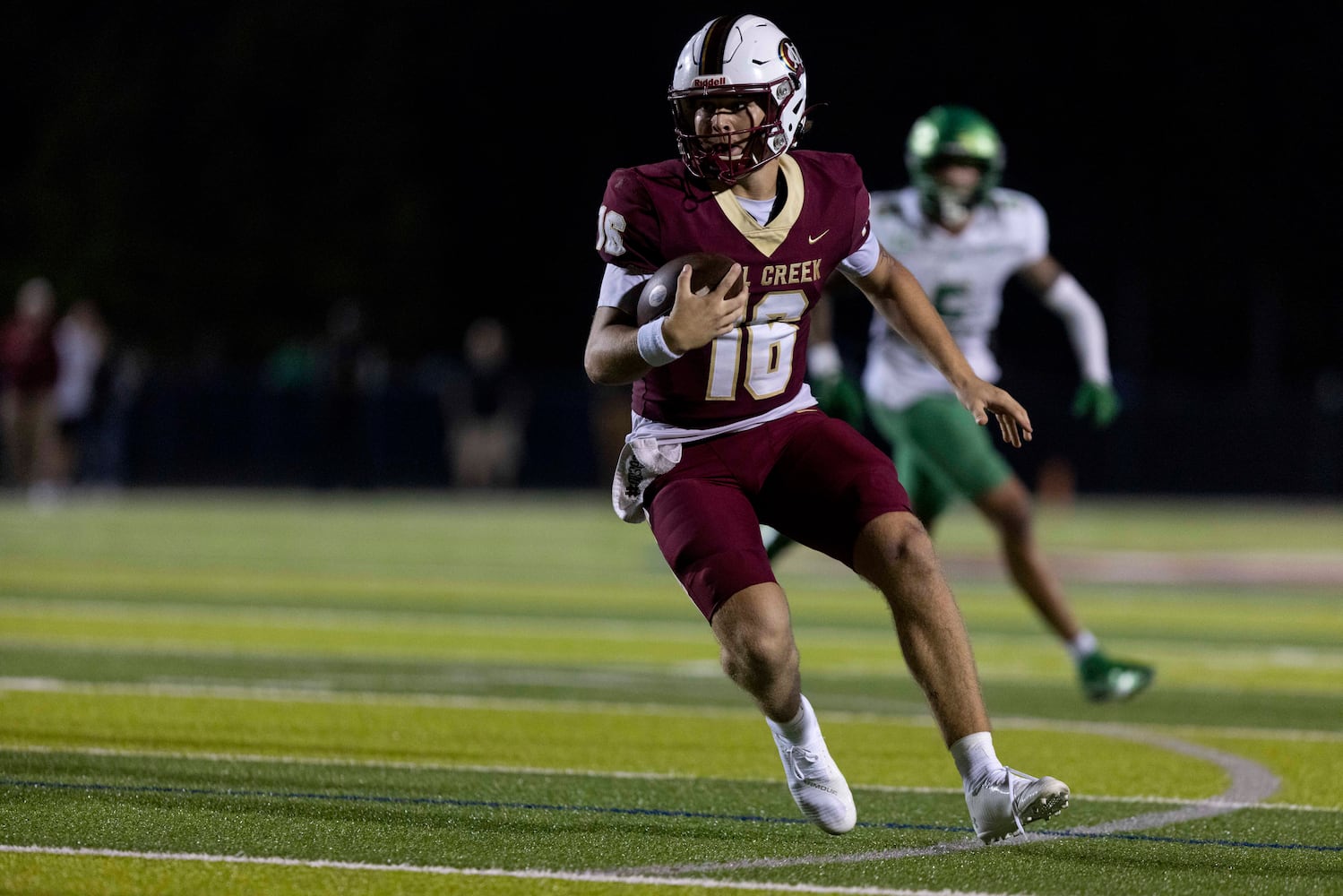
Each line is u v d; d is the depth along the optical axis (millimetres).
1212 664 29953
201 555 52031
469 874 12898
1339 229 128500
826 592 44625
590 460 103250
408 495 97938
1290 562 57000
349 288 121562
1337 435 99375
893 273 14977
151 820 14562
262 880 12562
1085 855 14047
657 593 42438
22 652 27109
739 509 14258
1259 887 12945
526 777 17297
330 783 16594
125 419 100062
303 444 103125
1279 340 125625
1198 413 100375
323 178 122875
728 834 14688
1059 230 131500
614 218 14156
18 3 121938
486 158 133500
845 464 14227
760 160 14094
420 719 21141
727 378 14391
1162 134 131125
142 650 27906
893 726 21562
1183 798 16766
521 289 133375
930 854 14016
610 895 12344
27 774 16547
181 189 120250
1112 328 126562
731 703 23203
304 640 30406
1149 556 59344
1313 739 20953
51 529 62781
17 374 78688
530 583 44656
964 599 43781
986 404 14508
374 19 124438
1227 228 129750
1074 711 23531
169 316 118562
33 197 118125
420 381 105625
